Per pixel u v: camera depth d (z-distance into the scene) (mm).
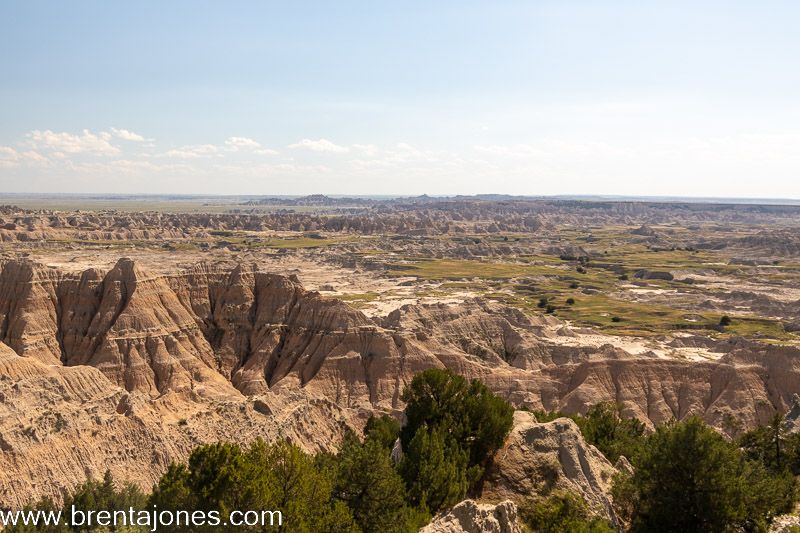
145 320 125500
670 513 51750
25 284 125438
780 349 120125
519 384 120875
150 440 75188
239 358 133000
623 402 116062
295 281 144875
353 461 53375
